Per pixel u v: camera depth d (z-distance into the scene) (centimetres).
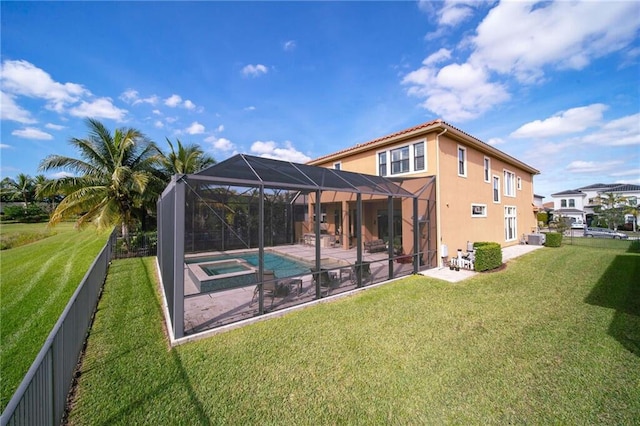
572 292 807
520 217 2177
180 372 414
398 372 413
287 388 377
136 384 385
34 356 491
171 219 613
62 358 342
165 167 2017
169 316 615
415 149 1291
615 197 3628
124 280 968
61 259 1413
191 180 570
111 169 1644
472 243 1372
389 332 547
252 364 435
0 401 374
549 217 4016
